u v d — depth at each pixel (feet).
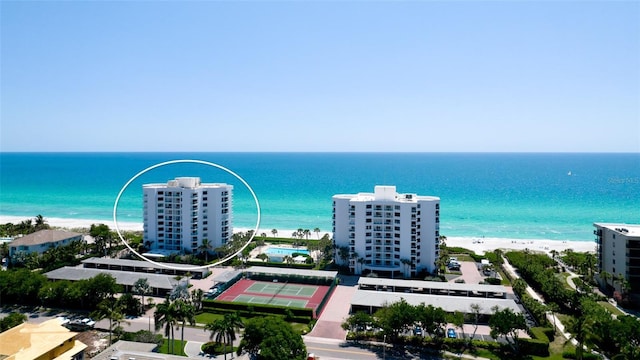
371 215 484.74
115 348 274.36
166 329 275.18
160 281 407.03
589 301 334.85
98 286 360.48
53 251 512.22
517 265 501.15
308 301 390.63
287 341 246.47
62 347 223.30
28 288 366.02
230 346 291.99
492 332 289.74
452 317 309.83
